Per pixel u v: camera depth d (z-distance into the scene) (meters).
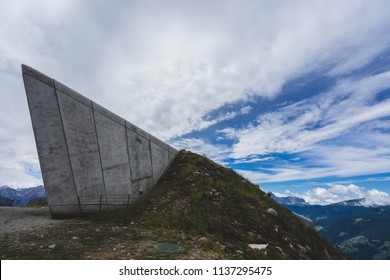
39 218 13.18
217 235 11.23
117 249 8.05
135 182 18.72
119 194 17.00
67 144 14.24
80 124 15.13
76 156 14.60
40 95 13.59
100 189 15.67
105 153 16.50
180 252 8.27
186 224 12.42
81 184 14.58
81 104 15.42
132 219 13.33
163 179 21.36
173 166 23.38
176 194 17.05
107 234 10.08
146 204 16.06
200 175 20.17
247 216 14.80
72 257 7.02
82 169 14.80
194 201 15.47
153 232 10.97
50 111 13.84
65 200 13.73
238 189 19.56
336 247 18.14
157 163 21.75
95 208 15.04
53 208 13.27
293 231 15.52
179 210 14.46
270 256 10.05
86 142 15.32
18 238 8.77
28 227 10.62
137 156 19.45
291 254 11.68
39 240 8.66
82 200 14.42
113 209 15.98
